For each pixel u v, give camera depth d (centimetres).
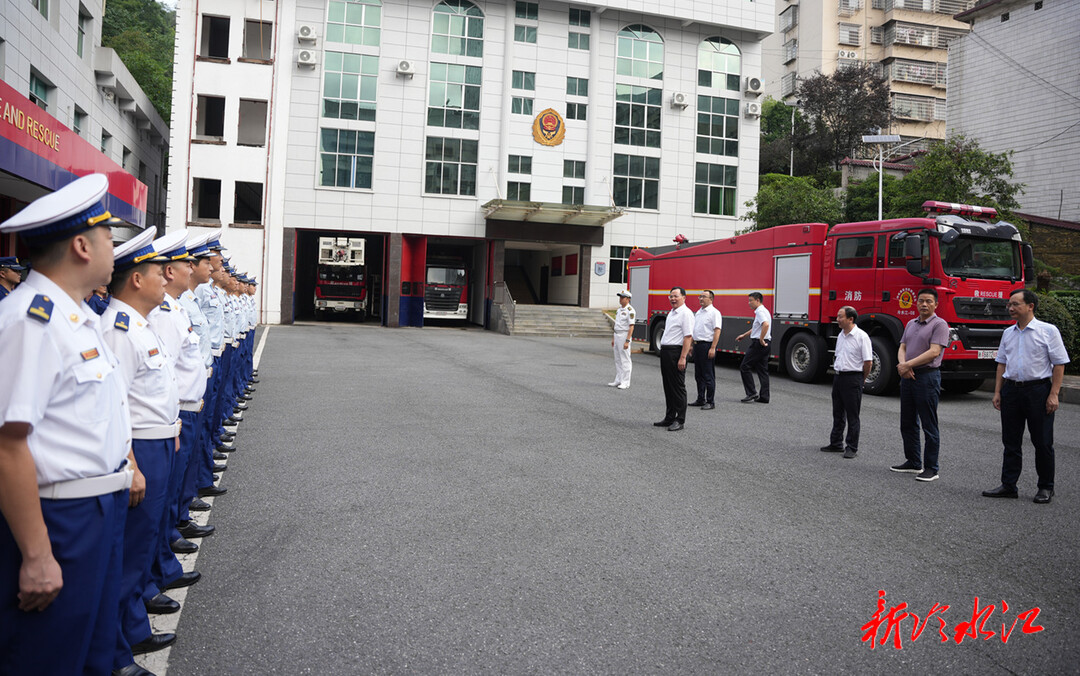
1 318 224
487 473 697
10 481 216
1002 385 680
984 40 3441
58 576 226
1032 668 354
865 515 602
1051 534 563
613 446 843
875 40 5894
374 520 546
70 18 2011
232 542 494
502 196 3272
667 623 388
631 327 1390
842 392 841
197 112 3033
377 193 3155
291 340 2189
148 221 3309
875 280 1420
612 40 3409
